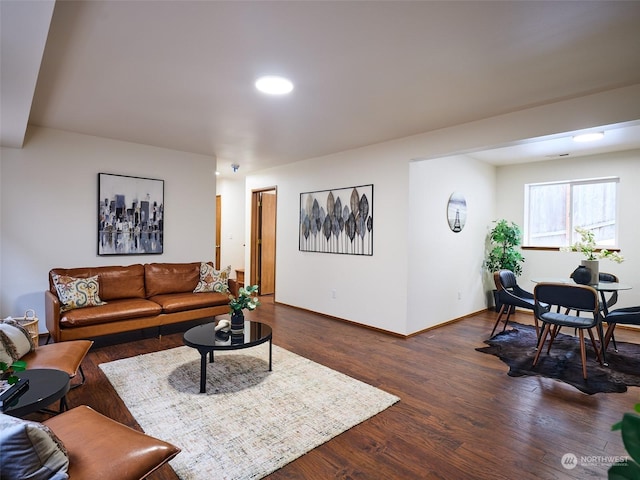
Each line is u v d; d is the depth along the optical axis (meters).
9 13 1.37
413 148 3.95
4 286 3.64
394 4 1.65
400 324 4.11
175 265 4.52
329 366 3.20
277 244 5.90
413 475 1.80
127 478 1.27
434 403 2.54
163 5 1.66
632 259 4.64
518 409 2.47
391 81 2.51
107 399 2.53
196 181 4.98
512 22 1.80
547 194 5.46
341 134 3.90
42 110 3.19
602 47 2.04
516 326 4.66
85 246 4.09
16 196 3.68
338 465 1.88
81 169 4.04
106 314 3.45
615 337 4.27
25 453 1.07
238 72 2.38
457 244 4.93
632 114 2.56
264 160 5.42
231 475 1.78
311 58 2.19
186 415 2.33
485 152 4.85
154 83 2.57
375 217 4.37
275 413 2.37
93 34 1.92
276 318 4.92
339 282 4.83
